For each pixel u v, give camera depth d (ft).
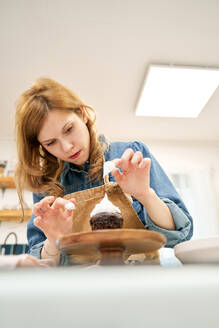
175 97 9.02
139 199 2.38
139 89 8.96
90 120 3.68
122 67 8.06
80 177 3.72
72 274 0.65
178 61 7.85
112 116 10.35
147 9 6.32
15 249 9.55
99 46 7.30
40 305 0.59
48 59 7.70
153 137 12.04
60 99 3.25
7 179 9.79
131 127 11.10
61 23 6.59
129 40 7.15
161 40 7.20
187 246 1.68
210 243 1.57
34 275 0.63
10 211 9.30
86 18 6.48
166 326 0.61
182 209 2.83
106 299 0.61
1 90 8.79
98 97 9.32
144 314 0.61
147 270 0.67
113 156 3.63
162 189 3.01
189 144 12.65
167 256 2.65
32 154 3.69
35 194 3.97
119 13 6.39
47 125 3.18
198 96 8.99
